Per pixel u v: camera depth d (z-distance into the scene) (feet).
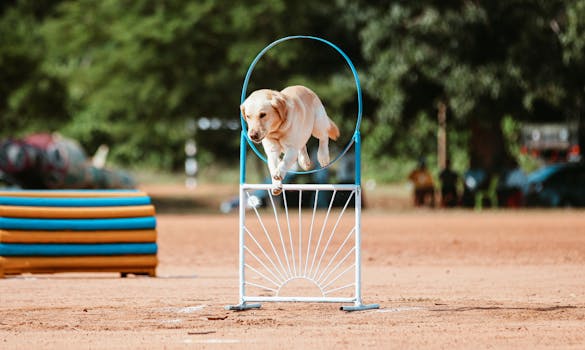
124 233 52.60
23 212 51.03
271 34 130.93
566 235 82.12
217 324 34.94
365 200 129.90
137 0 129.90
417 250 69.62
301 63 135.64
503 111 127.75
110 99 131.34
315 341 31.01
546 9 121.60
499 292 45.55
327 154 36.68
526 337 31.65
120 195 53.62
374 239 78.33
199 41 129.08
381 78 127.54
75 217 52.03
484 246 72.54
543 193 132.57
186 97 131.44
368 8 130.31
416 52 123.54
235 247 72.43
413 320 35.73
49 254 51.39
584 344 30.35
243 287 39.04
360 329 33.58
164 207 133.08
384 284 49.26
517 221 100.48
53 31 135.95
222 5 127.85
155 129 141.69
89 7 133.18
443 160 141.28
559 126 172.65
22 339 31.83
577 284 49.03
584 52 118.83
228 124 138.72
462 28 122.72
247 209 125.08
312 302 40.24
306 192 126.00
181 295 44.37
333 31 133.28
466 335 32.12
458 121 136.15
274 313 37.96
